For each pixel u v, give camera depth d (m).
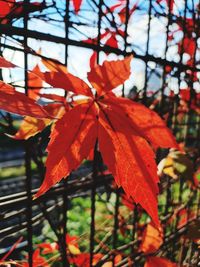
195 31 0.41
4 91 0.11
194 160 0.48
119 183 0.16
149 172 0.16
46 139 0.26
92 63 0.25
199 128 0.50
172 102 0.43
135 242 0.39
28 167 0.24
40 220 0.37
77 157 0.15
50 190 0.27
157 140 0.17
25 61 0.20
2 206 0.23
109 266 0.37
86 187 0.30
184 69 0.40
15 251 0.35
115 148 0.16
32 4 0.22
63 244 0.29
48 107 0.20
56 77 0.14
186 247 0.53
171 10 0.36
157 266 0.35
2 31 0.20
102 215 0.49
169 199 0.45
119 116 0.16
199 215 0.51
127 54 0.29
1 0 0.20
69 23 0.24
